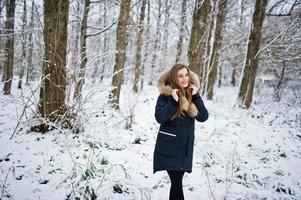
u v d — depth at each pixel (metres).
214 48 15.09
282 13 12.80
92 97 6.82
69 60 6.52
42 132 6.13
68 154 4.93
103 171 4.25
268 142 7.39
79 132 6.22
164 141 3.14
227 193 3.75
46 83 6.12
